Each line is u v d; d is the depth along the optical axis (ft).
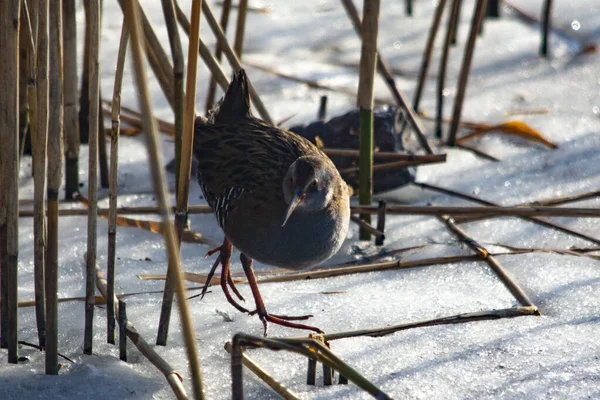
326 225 22.06
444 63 34.50
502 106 37.76
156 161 13.42
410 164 29.43
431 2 51.06
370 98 25.94
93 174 18.85
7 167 18.25
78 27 41.39
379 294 23.72
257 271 25.41
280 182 22.39
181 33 43.57
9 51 17.61
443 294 23.65
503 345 20.48
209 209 27.25
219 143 24.17
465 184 31.40
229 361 20.04
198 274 24.59
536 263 25.29
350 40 45.34
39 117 17.99
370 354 20.17
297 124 32.86
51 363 18.71
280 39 45.03
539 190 30.68
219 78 26.63
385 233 27.99
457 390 18.63
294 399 17.48
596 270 24.73
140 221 27.71
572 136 35.09
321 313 22.58
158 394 18.43
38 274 19.52
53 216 18.04
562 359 19.75
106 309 21.85
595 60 42.32
